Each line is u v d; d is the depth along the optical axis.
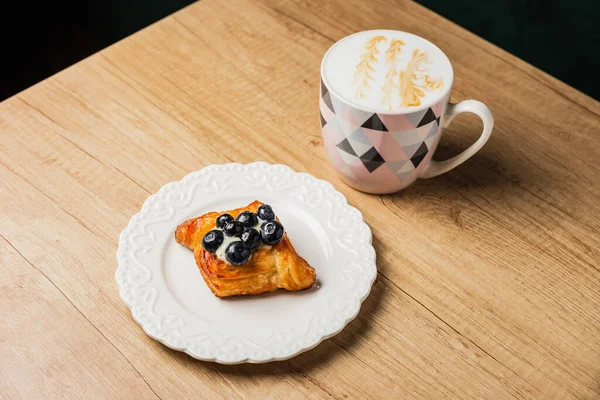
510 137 0.76
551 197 0.72
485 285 0.65
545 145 0.76
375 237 0.67
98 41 1.50
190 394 0.57
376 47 0.67
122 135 0.74
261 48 0.83
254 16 0.87
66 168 0.71
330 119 0.65
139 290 0.60
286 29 0.86
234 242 0.59
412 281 0.65
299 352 0.58
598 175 0.74
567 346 0.61
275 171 0.69
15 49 1.47
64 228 0.66
